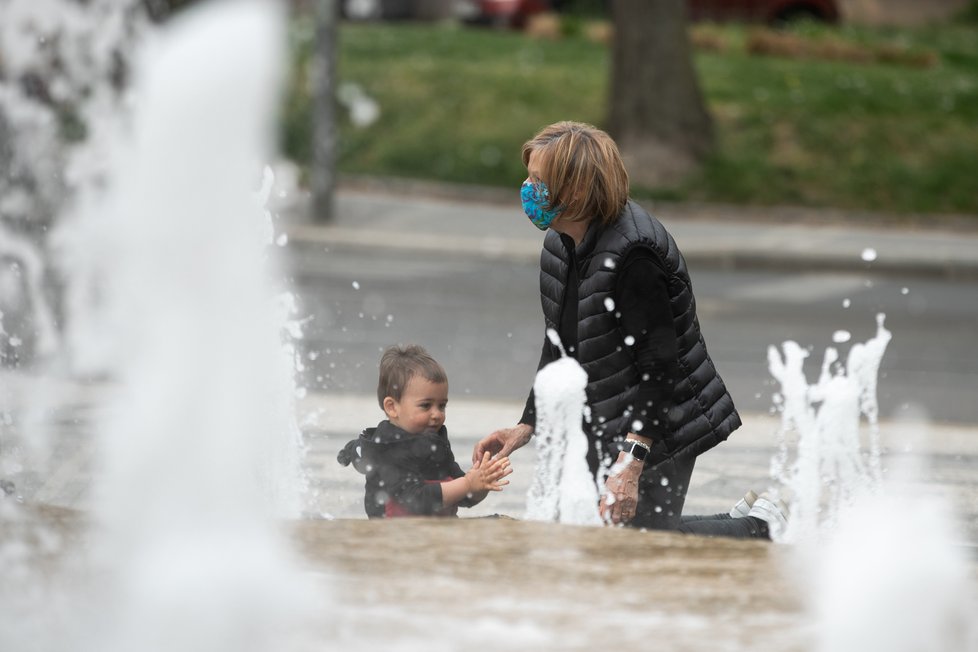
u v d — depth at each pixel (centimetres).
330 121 4062
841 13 7112
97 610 489
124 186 493
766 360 2398
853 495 1016
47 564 542
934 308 3162
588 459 864
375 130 5022
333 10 4053
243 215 498
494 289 3225
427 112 5122
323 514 1047
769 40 6097
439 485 881
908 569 503
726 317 2962
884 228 4369
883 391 2138
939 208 4588
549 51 5922
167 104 468
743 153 4819
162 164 480
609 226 848
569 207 838
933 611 494
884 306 3178
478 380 2084
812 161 4806
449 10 6881
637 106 4778
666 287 844
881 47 6156
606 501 846
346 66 5469
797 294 3344
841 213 4525
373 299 2988
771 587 562
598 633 493
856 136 4950
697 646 481
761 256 3769
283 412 897
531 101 5191
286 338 928
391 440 916
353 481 1167
